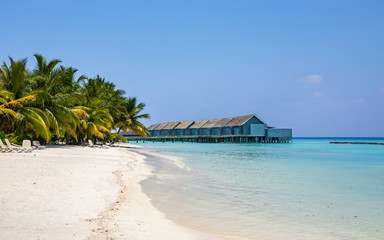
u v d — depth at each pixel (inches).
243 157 1202.6
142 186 464.8
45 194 330.0
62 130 1531.7
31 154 766.5
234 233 260.1
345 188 487.2
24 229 216.1
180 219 296.0
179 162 924.0
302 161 1026.7
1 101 928.3
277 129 3002.0
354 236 257.8
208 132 3412.9
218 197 405.7
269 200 392.8
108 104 1747.0
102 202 323.6
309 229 275.4
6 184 360.5
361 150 2039.9
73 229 225.3
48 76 1151.0
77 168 561.0
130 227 247.4
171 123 3929.6
